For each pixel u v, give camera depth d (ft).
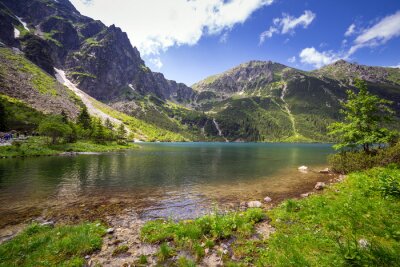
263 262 26.07
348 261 22.49
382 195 42.42
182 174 115.03
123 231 40.57
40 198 66.80
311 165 156.25
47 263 27.66
